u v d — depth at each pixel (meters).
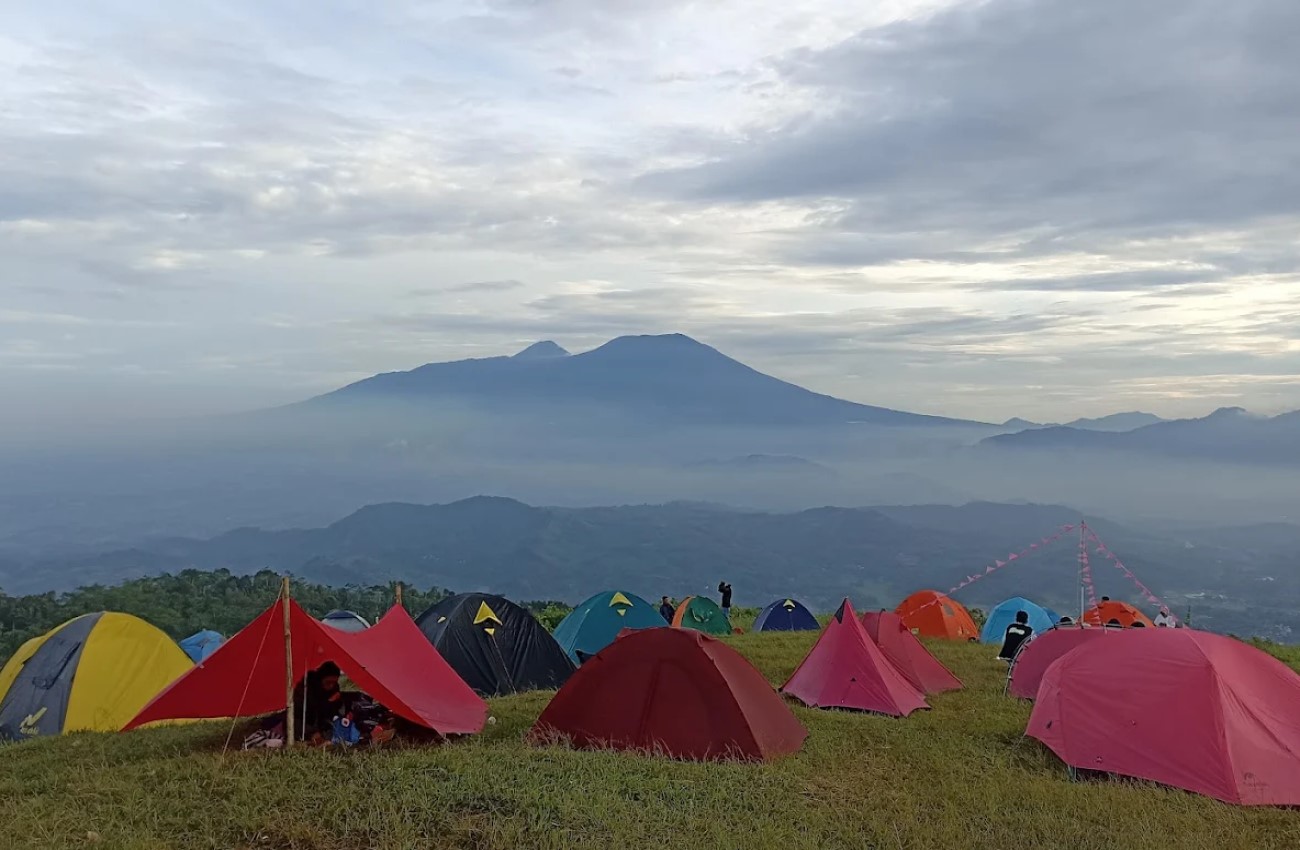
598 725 10.59
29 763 9.55
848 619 14.38
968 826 8.20
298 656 10.27
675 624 23.81
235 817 7.48
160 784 8.38
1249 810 9.11
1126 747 10.20
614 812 7.82
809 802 8.56
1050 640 14.92
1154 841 7.98
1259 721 9.94
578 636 20.28
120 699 12.96
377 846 6.95
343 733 9.95
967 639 23.59
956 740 11.61
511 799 7.86
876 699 13.48
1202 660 10.27
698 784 8.82
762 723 10.55
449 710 11.09
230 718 11.59
